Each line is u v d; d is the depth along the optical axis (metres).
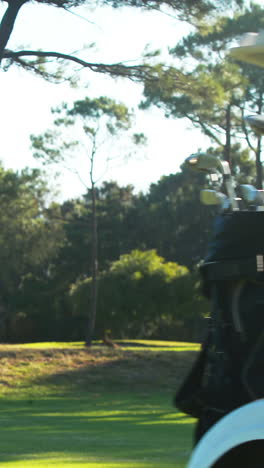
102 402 20.48
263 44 3.46
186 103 24.44
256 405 3.07
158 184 61.22
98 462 7.70
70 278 56.81
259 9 26.41
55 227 47.75
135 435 11.76
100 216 58.88
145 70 21.77
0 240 45.00
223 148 34.34
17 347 27.50
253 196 3.74
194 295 35.81
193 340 48.22
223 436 3.09
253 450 3.11
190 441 10.75
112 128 32.16
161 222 57.66
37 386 22.91
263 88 30.16
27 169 43.28
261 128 3.83
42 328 53.72
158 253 58.62
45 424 13.90
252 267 3.59
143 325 42.56
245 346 3.64
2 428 12.91
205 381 3.84
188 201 56.88
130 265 36.56
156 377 24.50
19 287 54.31
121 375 24.42
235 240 3.68
